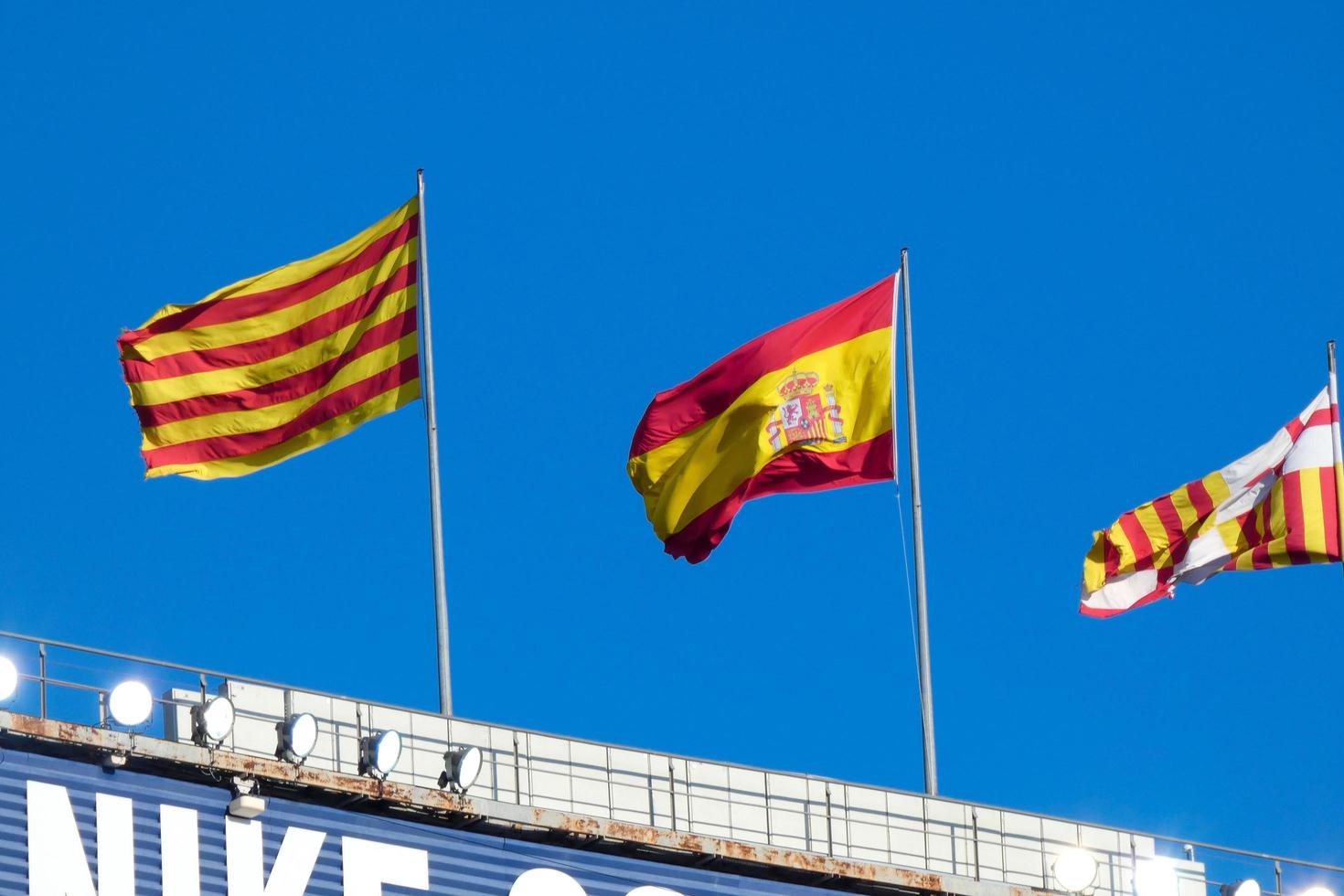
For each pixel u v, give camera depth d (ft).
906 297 314.14
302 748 263.29
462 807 270.05
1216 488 323.78
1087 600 320.50
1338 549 320.70
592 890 276.82
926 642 309.01
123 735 255.91
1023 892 296.30
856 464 309.63
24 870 249.55
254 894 259.39
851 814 300.61
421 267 301.22
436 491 295.48
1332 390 326.24
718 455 307.99
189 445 294.87
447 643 290.76
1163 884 303.48
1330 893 312.71
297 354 298.97
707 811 293.02
